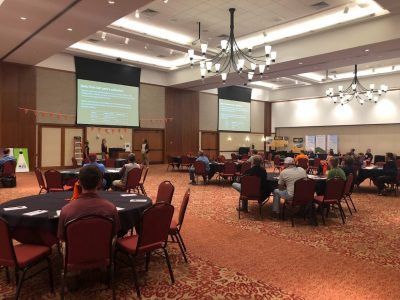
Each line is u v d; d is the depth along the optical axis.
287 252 3.83
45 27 7.81
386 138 16.11
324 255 3.74
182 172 12.72
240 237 4.40
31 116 11.78
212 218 5.43
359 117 16.69
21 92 11.55
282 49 10.66
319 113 18.25
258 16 8.78
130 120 14.27
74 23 7.53
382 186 8.16
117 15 7.04
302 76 15.48
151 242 2.80
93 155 6.59
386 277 3.15
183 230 4.69
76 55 12.56
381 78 15.17
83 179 2.52
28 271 3.14
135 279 2.74
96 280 2.99
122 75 13.88
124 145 14.20
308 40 9.98
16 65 11.43
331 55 9.82
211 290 2.85
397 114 15.42
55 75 12.25
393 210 6.25
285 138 19.53
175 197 7.42
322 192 5.61
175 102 16.03
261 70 8.51
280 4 8.05
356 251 3.89
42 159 12.11
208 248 3.93
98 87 13.23
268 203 6.68
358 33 8.88
